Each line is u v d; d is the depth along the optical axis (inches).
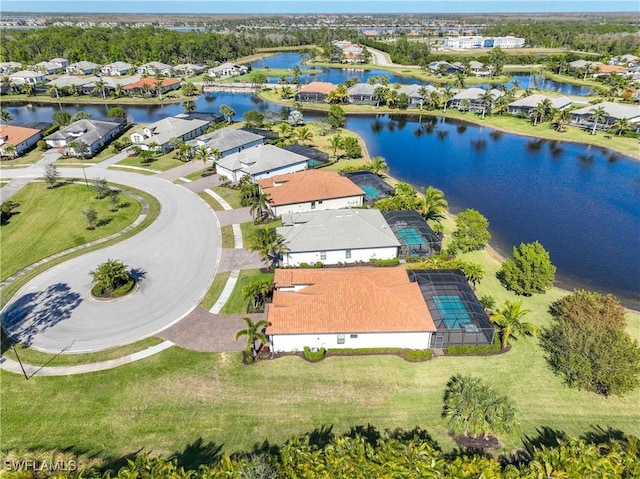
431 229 2282.2
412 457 1027.9
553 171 3501.5
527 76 7755.9
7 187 3171.8
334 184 2746.1
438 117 5315.0
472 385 1237.1
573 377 1419.8
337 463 1007.6
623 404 1370.6
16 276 2098.9
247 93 6801.2
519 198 3011.8
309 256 2105.1
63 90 6481.3
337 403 1382.9
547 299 1903.3
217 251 2277.3
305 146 3806.6
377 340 1583.4
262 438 1266.0
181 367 1529.3
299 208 2662.4
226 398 1406.3
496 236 2509.8
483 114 5098.4
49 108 5959.6
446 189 3161.9
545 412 1336.1
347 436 1200.2
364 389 1432.1
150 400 1403.8
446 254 2130.9
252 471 1003.3
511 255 2306.8
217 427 1306.6
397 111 5536.4
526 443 1228.5
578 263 2239.2
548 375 1477.6
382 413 1343.5
